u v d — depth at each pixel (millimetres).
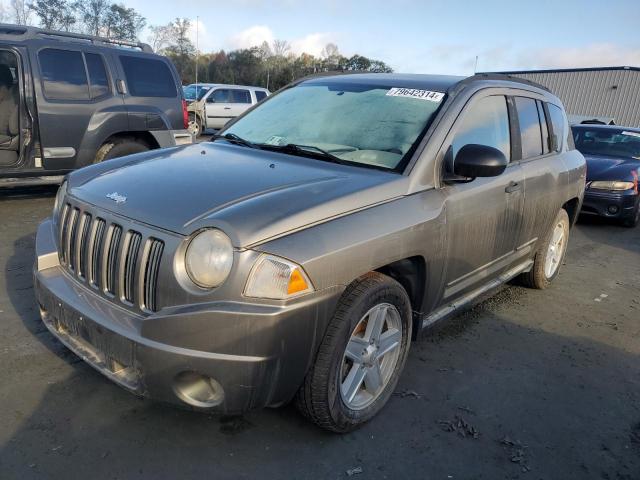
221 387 2275
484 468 2699
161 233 2375
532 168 4234
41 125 6633
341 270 2457
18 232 5840
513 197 3900
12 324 3664
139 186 2754
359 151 3242
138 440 2635
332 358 2516
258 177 2814
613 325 4723
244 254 2236
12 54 6523
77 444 2570
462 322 4453
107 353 2455
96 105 7082
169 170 2984
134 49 7715
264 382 2307
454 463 2711
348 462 2633
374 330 2820
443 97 3461
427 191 3076
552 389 3527
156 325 2283
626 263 6855
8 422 2678
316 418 2639
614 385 3660
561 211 5141
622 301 5383
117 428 2703
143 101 7629
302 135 3559
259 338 2227
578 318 4805
